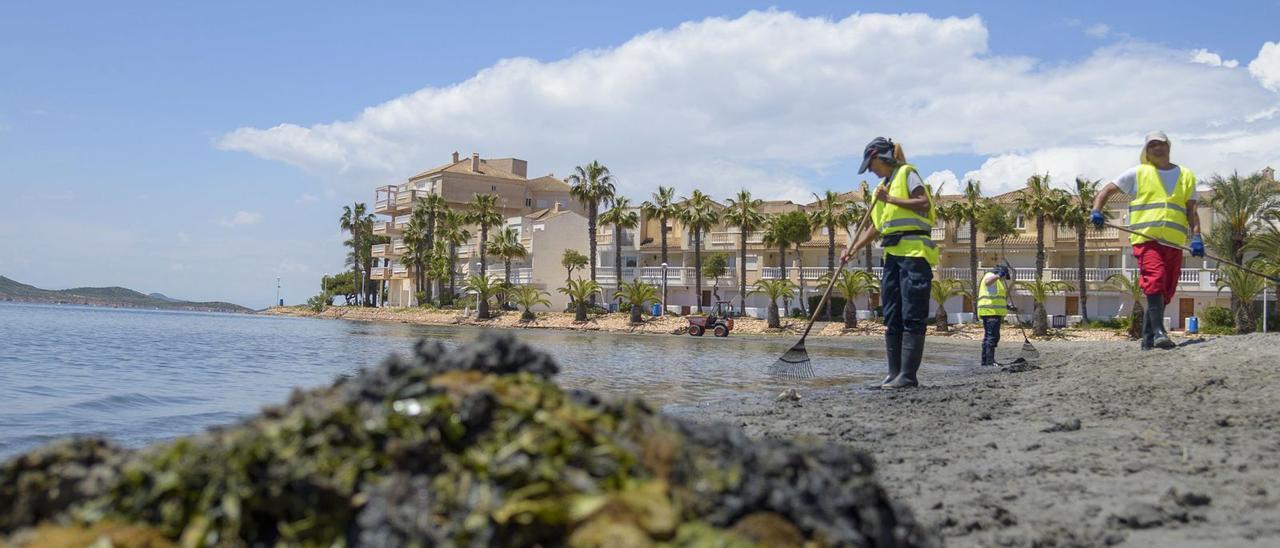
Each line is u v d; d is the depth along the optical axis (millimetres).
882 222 10773
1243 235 45594
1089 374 10469
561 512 2141
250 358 24250
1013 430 7129
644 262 80375
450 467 2281
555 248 82812
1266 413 6945
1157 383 8922
